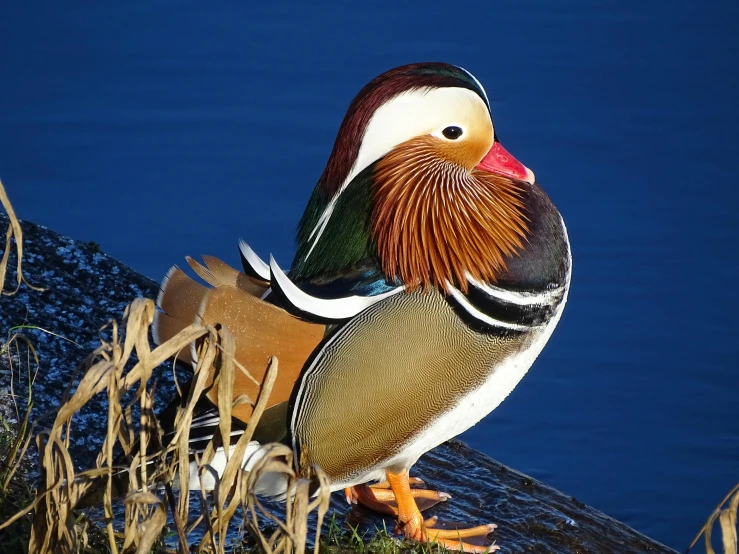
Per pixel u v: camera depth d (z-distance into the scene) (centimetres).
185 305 648
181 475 568
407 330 650
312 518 759
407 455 691
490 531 757
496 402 709
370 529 749
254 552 673
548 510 803
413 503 730
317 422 652
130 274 1075
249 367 646
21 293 998
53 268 1049
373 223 678
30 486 702
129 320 542
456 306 660
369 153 677
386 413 655
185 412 561
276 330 647
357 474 688
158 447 591
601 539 788
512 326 680
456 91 675
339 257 687
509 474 861
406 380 651
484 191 691
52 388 875
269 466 541
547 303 696
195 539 696
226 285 650
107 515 570
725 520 567
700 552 1034
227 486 566
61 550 578
